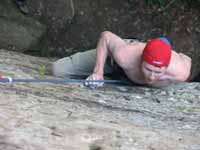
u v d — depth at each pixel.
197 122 6.88
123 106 7.34
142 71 7.95
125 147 5.40
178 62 8.24
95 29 15.88
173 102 7.98
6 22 14.12
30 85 7.72
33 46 14.46
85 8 16.12
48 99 6.84
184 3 16.81
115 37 8.48
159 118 6.93
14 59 10.80
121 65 8.34
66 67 9.48
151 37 16.02
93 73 8.45
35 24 14.65
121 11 16.39
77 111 6.45
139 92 8.41
